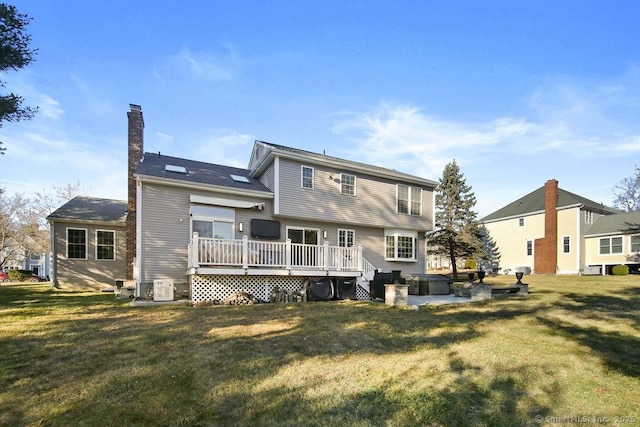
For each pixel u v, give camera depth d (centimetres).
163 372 462
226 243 1163
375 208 1703
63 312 916
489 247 3322
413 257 1844
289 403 373
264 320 807
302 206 1481
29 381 431
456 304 1096
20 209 3278
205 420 337
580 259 2631
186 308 988
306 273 1238
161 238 1220
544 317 844
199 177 1381
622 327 729
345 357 530
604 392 407
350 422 334
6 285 2180
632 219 2511
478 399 387
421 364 499
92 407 362
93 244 1777
